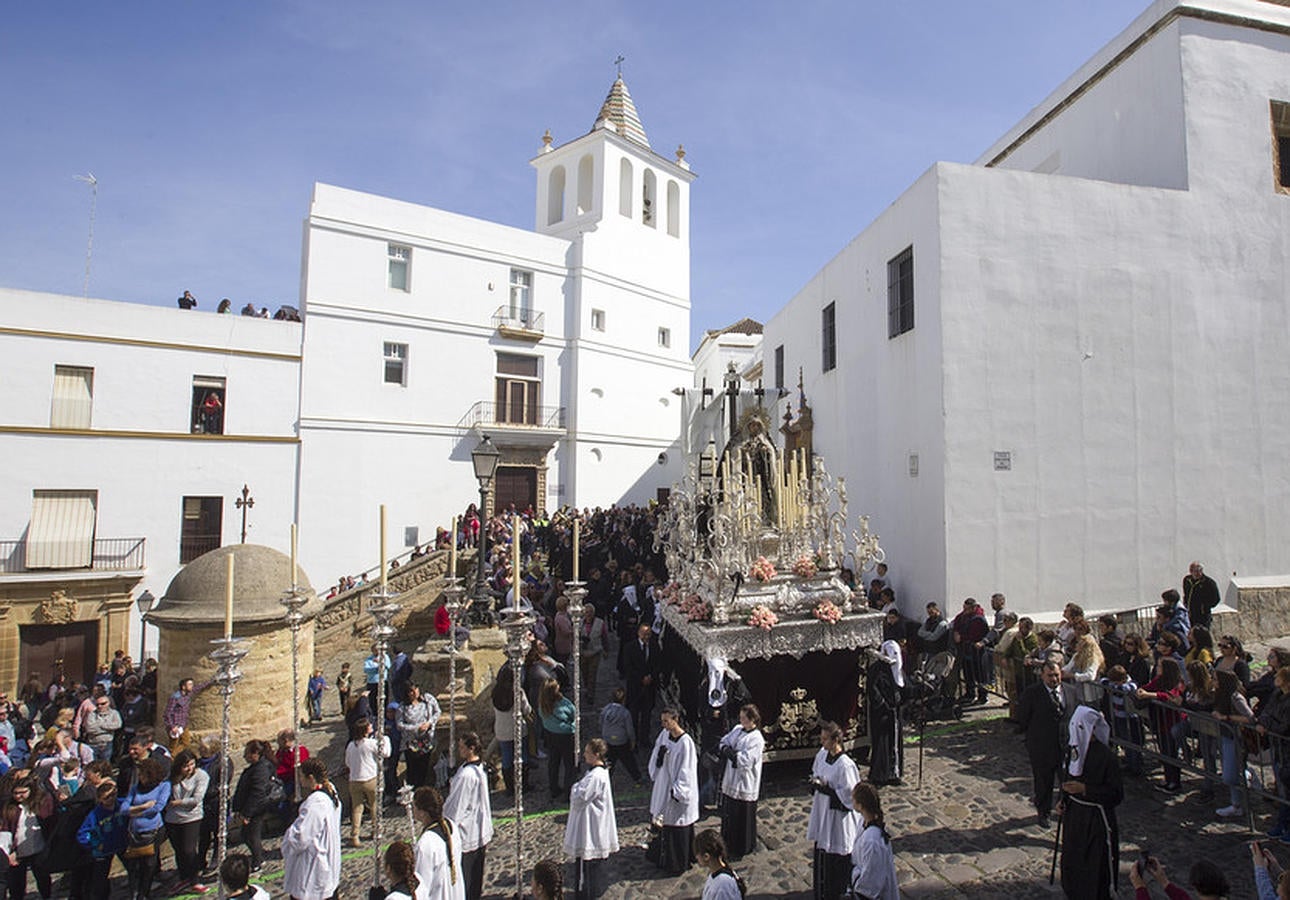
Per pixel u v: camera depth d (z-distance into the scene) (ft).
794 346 66.59
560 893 17.07
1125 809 25.61
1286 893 13.85
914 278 43.93
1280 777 22.54
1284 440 45.03
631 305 107.34
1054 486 41.19
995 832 24.43
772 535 31.53
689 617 29.81
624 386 105.60
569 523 72.95
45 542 68.03
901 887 21.44
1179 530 42.73
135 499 72.28
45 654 66.80
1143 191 43.96
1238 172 45.83
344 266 83.76
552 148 115.24
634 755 32.99
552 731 29.81
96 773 25.38
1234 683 24.32
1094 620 40.57
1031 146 59.52
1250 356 44.93
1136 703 27.37
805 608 29.45
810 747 28.96
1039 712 25.17
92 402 71.26
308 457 80.74
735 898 16.46
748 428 34.04
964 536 39.88
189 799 26.22
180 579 38.24
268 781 26.89
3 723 38.01
